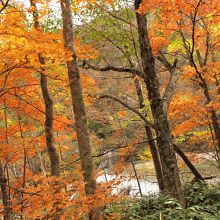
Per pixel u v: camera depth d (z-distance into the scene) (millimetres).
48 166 16734
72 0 9484
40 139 9656
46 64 6582
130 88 14219
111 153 18312
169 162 8719
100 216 7395
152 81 8758
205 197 9930
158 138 8828
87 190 7512
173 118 12070
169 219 8016
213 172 17609
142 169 18438
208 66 10305
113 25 10531
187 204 9266
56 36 6277
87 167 7680
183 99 10727
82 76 9539
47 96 8492
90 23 10391
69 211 6363
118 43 10922
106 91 14352
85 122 7824
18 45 5512
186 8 7648
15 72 7352
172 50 11094
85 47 8039
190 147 14438
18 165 14445
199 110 10805
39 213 6070
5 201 7379
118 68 9086
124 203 9562
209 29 9609
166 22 8438
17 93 8086
